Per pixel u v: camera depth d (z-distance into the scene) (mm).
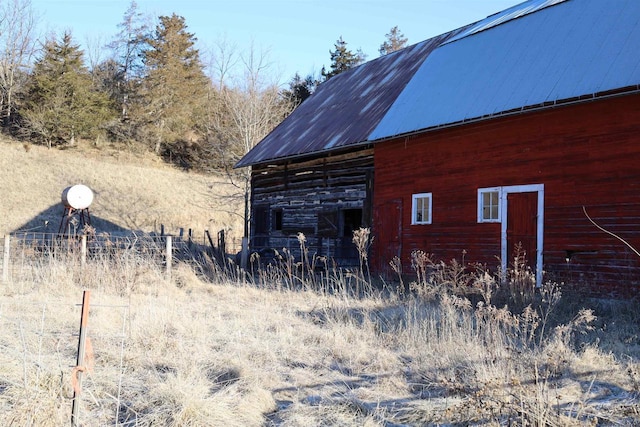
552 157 12539
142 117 56781
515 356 6422
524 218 13039
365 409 5266
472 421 4980
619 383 6113
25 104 52656
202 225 39062
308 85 63594
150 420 4836
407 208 16172
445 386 5699
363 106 19906
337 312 9898
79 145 53156
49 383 5453
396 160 16672
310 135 20781
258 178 23781
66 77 52656
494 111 13227
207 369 6391
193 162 55594
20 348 6988
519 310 9836
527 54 14164
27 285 13234
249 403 5281
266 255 22000
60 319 9102
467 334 7570
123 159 52188
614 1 13320
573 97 11680
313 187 20344
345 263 18328
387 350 7539
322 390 5887
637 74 10930
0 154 43000
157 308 9992
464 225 14414
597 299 11305
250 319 9625
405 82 19031
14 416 4617
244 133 36625
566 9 14422
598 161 11727
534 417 4617
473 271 14047
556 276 12258
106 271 13625
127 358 6719
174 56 59625
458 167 14664
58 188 39469
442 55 17547
